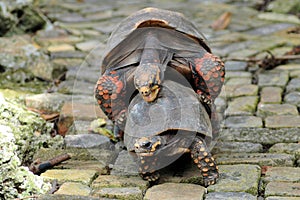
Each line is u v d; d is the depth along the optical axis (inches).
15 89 473.4
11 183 307.7
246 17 719.7
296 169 335.3
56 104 437.1
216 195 305.1
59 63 541.0
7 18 601.0
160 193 307.1
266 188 311.6
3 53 520.1
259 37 631.8
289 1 751.7
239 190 309.0
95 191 312.3
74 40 621.9
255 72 522.0
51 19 697.6
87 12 759.1
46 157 362.6
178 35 341.7
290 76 503.8
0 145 314.0
